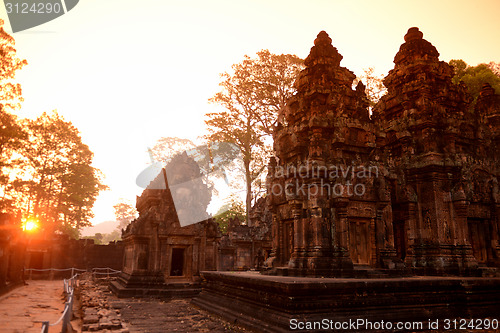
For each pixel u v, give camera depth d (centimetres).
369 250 1396
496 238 1730
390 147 1881
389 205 1478
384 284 950
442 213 1630
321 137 1413
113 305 1509
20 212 4053
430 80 1817
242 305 1100
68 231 5225
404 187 1712
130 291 1808
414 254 1642
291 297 857
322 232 1312
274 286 906
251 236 3384
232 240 3369
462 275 1526
